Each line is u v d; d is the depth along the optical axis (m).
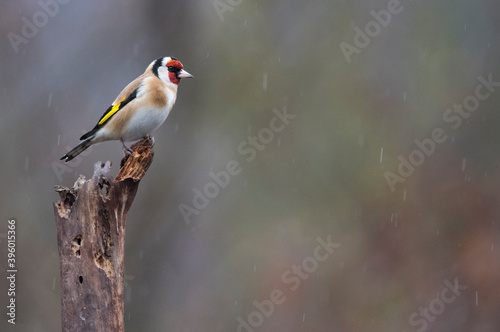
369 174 16.28
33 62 15.68
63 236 6.85
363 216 16.03
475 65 17.23
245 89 15.12
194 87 14.66
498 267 15.20
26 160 14.83
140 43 14.86
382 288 15.32
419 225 15.95
